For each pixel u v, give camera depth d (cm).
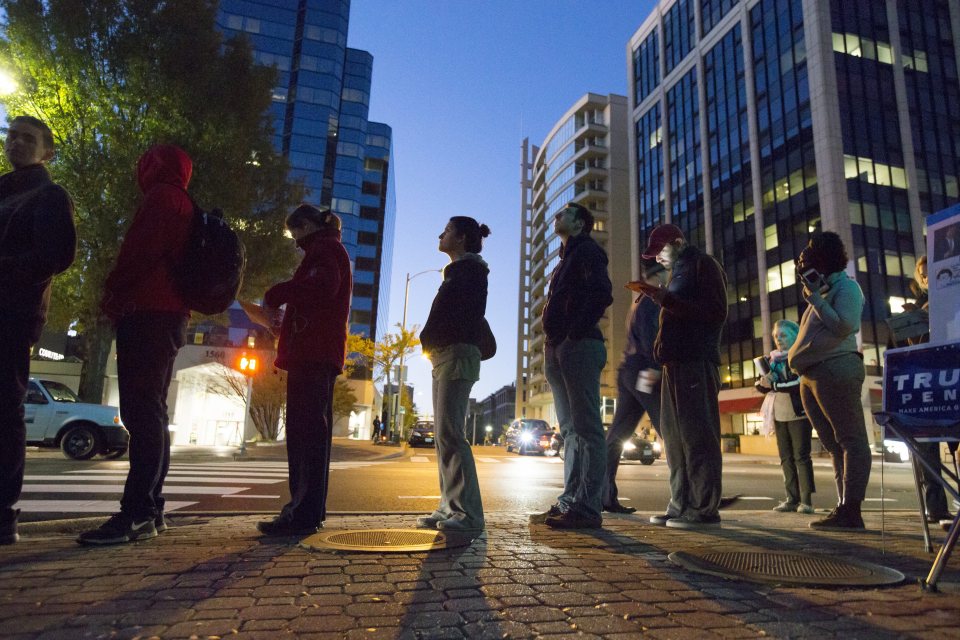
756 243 4150
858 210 3547
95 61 1547
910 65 3922
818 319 396
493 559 261
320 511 329
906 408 257
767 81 4166
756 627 175
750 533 357
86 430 1059
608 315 6125
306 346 330
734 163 4444
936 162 3800
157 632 163
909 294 3491
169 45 1579
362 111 6253
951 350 243
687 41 5162
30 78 1484
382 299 6988
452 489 353
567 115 7350
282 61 5975
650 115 5650
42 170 303
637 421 510
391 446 2788
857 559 277
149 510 297
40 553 259
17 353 281
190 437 2698
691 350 386
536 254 8294
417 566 246
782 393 532
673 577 236
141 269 279
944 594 215
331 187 5934
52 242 282
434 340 358
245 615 179
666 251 426
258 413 2972
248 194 1712
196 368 2747
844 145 3628
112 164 1505
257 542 294
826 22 3788
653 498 722
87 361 1703
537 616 183
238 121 1706
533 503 607
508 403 14612
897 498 788
